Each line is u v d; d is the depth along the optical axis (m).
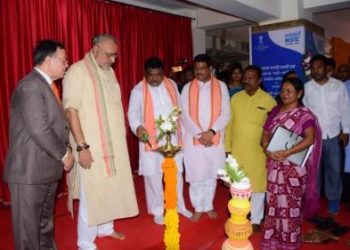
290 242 2.60
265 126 2.73
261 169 3.00
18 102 2.08
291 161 2.53
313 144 2.57
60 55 2.21
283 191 2.57
